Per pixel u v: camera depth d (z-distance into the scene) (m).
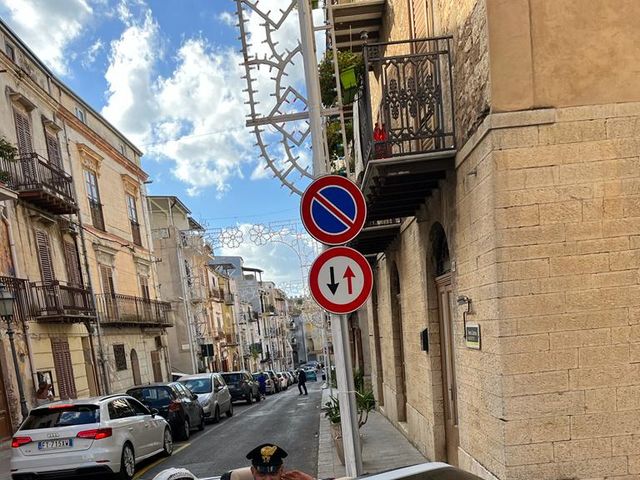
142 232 26.61
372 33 10.62
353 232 4.29
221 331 46.56
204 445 11.98
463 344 5.52
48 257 16.59
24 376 13.76
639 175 4.55
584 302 4.50
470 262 5.21
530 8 4.57
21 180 15.33
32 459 8.33
